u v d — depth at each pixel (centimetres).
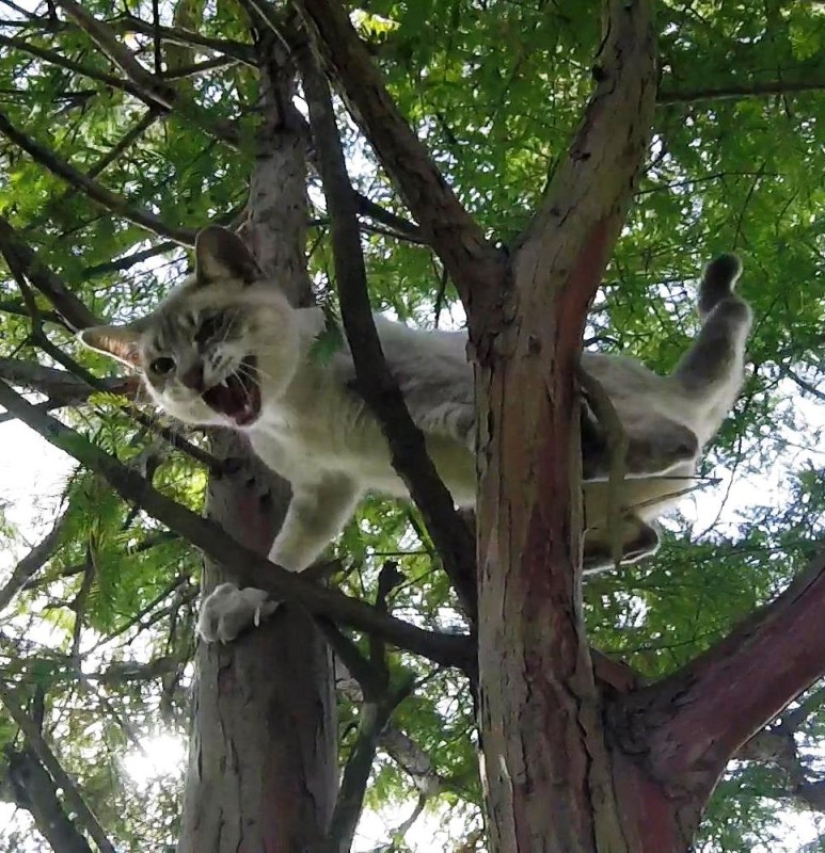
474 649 264
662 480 360
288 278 448
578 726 223
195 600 534
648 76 275
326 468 415
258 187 471
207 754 356
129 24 489
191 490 522
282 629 374
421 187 262
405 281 512
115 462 280
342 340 321
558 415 245
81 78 515
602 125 268
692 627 443
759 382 475
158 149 514
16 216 458
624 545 376
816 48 430
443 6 396
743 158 449
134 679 498
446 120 438
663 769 225
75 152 499
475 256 259
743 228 471
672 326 498
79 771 519
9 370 395
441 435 365
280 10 457
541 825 214
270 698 361
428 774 515
